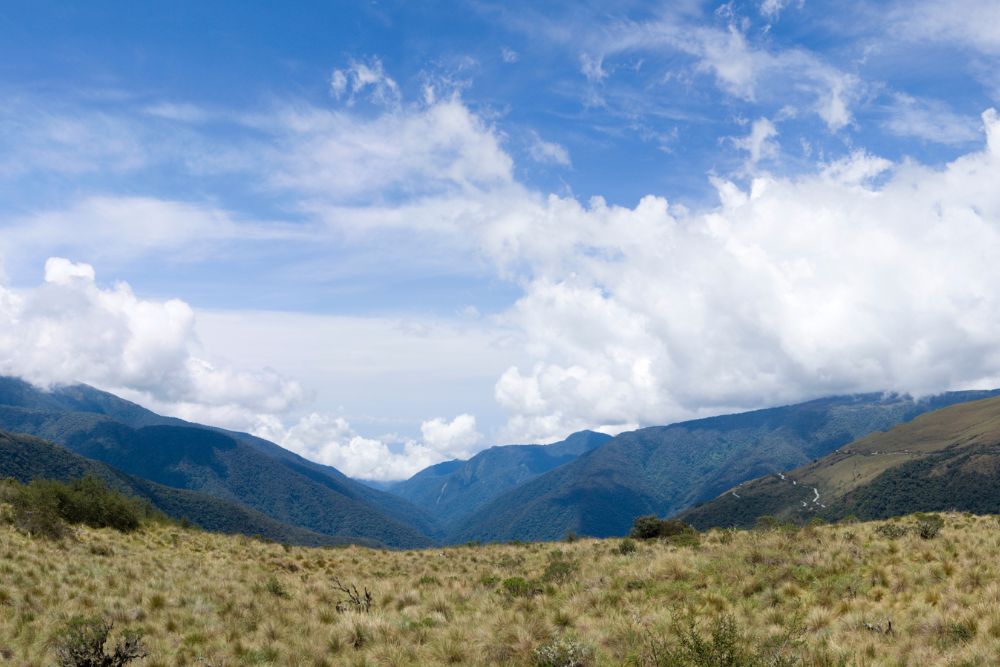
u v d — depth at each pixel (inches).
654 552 1029.2
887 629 497.4
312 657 544.7
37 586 726.5
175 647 573.9
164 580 879.1
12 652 522.6
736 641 452.8
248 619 686.5
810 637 504.1
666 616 574.2
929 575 641.6
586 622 601.9
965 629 462.0
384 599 810.2
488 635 572.4
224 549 1492.4
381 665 526.3
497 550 1555.1
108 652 530.3
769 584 680.4
